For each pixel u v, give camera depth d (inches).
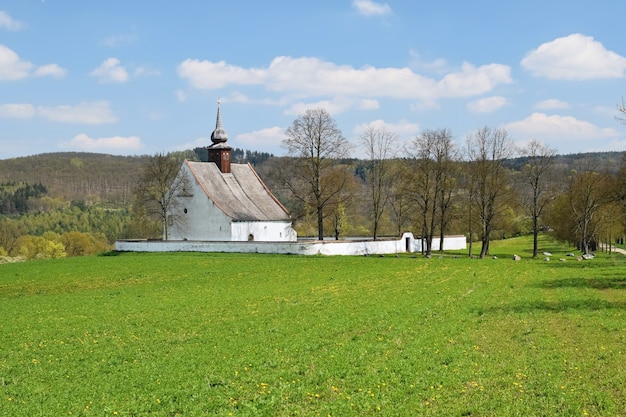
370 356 1007.6
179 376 916.6
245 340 1170.0
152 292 1971.0
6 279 2420.0
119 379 910.4
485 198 3531.0
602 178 3683.6
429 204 3767.2
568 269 2637.8
